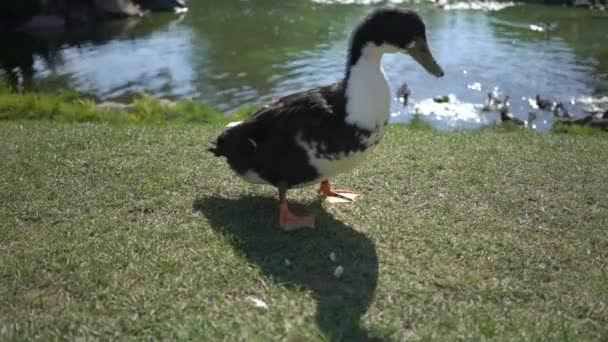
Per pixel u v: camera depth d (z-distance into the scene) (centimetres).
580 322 74
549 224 98
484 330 72
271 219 98
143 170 115
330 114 89
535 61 374
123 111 220
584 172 119
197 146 129
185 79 345
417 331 72
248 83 338
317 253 88
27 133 137
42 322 73
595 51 394
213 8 514
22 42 416
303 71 357
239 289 80
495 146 135
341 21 469
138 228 94
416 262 87
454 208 103
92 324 73
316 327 72
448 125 274
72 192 106
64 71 358
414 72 357
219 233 93
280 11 502
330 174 94
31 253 87
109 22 466
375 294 79
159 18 482
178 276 82
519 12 496
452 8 507
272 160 93
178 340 70
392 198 106
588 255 89
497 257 88
